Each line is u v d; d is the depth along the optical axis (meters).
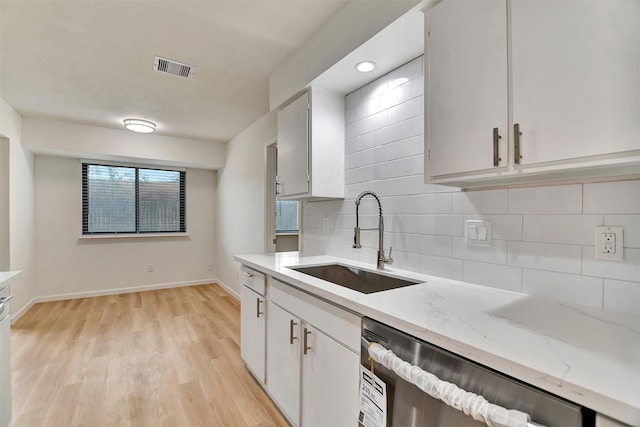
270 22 1.86
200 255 5.21
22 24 1.85
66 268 4.25
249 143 3.98
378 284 1.77
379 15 1.47
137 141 4.26
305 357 1.53
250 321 2.20
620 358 0.70
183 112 3.46
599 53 0.82
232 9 1.74
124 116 3.58
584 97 0.85
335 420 1.31
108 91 2.87
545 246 1.18
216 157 4.87
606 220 1.03
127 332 3.06
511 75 1.01
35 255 4.02
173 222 5.04
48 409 1.84
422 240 1.67
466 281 1.45
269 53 2.21
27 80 2.63
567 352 0.73
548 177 1.09
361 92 2.08
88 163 4.38
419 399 0.93
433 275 1.60
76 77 2.57
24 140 3.56
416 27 1.43
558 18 0.90
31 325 3.23
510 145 1.01
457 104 1.17
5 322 1.62
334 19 1.78
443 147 1.23
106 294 4.48
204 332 3.07
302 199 2.37
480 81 1.09
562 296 1.14
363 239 2.06
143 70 2.46
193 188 5.16
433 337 0.87
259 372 2.05
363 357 1.15
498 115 1.04
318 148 2.11
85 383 2.13
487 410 0.71
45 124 3.67
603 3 0.82
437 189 1.59
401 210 1.79
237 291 4.32
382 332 1.06
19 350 2.63
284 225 4.84
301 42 2.07
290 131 2.32
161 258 4.91
